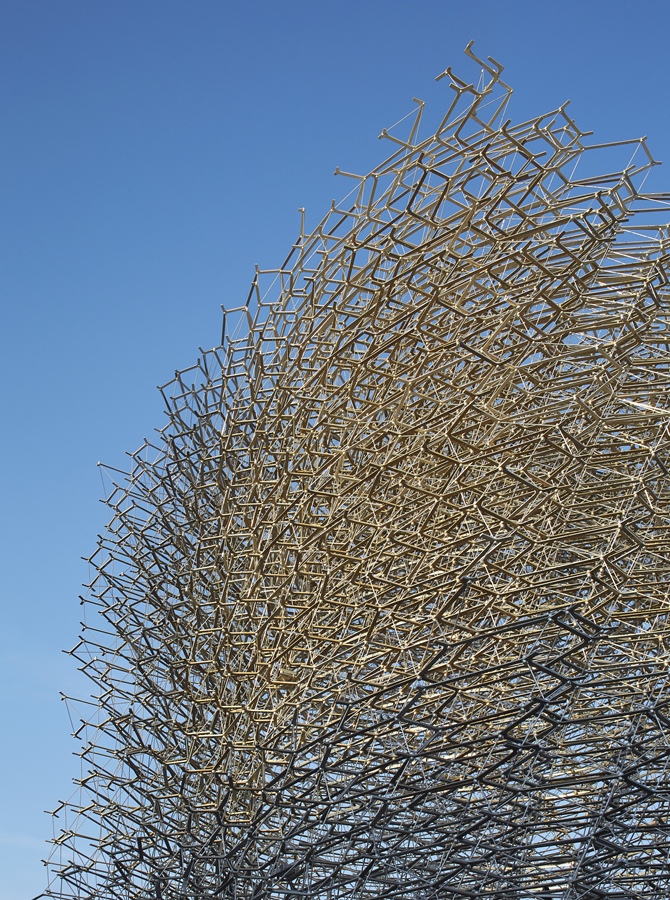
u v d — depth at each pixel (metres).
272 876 25.56
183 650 29.95
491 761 25.27
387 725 25.25
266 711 25.69
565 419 26.08
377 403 27.88
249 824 25.52
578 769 27.25
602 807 23.33
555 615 21.66
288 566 28.23
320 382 28.33
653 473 24.86
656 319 27.62
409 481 27.62
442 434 25.64
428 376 26.47
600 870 24.44
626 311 27.28
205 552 30.58
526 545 27.19
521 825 23.75
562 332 26.75
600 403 26.33
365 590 26.70
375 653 25.19
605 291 27.95
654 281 27.55
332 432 29.44
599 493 29.61
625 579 23.27
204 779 27.98
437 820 24.98
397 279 26.44
